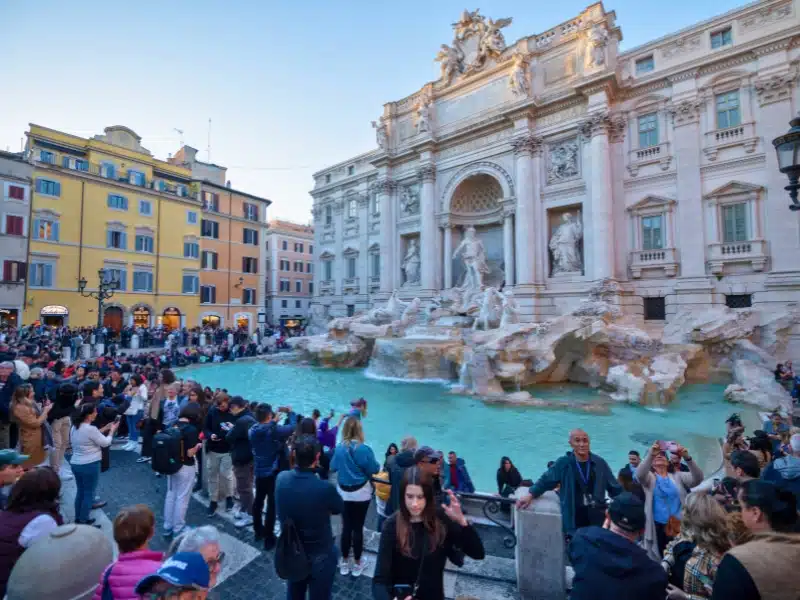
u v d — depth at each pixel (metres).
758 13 22.20
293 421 8.87
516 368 18.45
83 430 5.91
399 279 38.06
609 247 25.44
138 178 39.59
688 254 23.75
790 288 20.75
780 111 21.45
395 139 38.62
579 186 27.25
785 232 21.05
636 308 25.25
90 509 6.16
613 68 25.91
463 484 7.33
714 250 22.92
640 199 25.36
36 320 32.06
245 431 6.26
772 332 19.86
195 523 6.32
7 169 30.89
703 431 12.71
